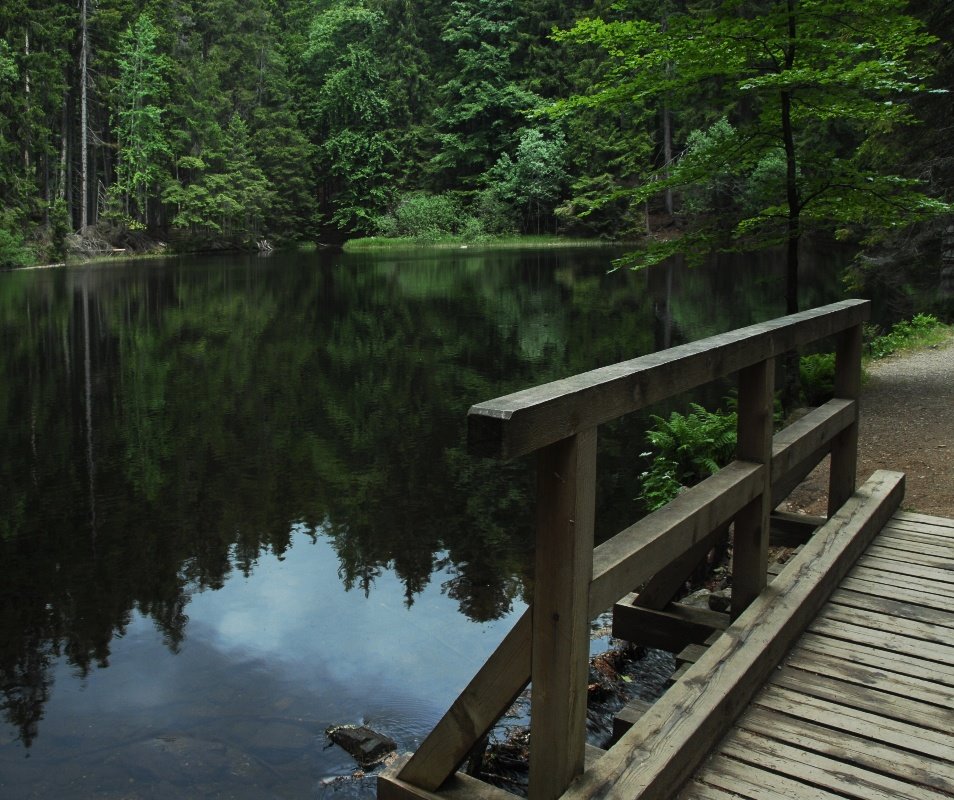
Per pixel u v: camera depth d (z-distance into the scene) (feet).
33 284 95.86
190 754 11.86
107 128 159.43
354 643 15.48
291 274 109.50
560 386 6.13
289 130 188.03
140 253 155.84
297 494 24.86
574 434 6.02
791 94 25.46
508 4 191.21
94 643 15.66
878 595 11.15
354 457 28.73
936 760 7.52
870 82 23.49
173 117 161.68
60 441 30.78
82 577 18.95
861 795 7.02
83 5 145.07
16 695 13.69
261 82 187.52
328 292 84.69
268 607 17.26
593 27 24.95
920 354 38.96
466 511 23.40
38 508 23.75
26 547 20.86
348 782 11.21
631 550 6.91
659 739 7.06
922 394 29.99
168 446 30.09
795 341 10.31
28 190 128.36
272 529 22.00
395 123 201.77
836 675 9.05
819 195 26.55
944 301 49.01
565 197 182.09
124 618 16.76
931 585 11.46
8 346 52.65
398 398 37.70
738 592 10.03
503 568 19.31
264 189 179.22
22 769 11.44
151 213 165.07
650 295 76.89
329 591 18.01
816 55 24.70
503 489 25.35
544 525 6.18
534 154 176.04
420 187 200.23
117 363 46.75
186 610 17.12
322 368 44.78
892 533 13.60
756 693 8.68
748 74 25.68
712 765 7.45
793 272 26.99
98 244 146.61
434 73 207.00
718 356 8.23
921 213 26.43
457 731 6.85
